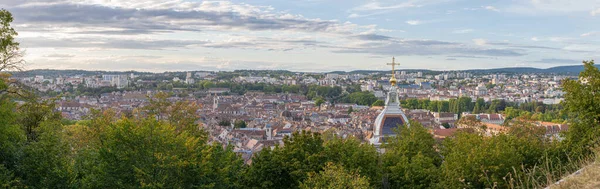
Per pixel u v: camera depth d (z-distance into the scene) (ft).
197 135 254.27
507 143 213.87
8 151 164.86
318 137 201.98
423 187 194.90
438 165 255.50
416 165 200.23
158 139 171.01
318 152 193.47
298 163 185.26
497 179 188.14
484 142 219.61
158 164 163.53
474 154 198.49
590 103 202.49
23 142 181.78
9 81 206.80
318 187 167.73
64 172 165.17
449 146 256.11
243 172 193.77
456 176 192.03
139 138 169.48
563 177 82.02
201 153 181.37
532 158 208.33
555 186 76.69
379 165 204.74
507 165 193.88
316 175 171.73
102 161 175.52
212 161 185.57
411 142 254.47
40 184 163.22
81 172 187.01
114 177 167.22
